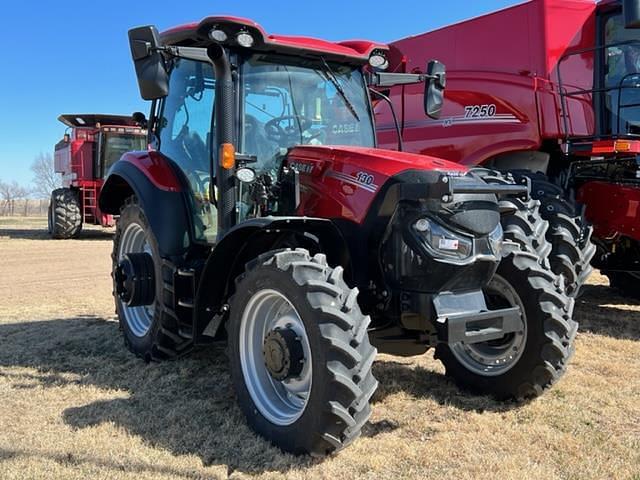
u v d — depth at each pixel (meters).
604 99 5.71
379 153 3.48
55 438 3.08
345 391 2.67
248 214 3.70
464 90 6.34
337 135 4.04
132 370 4.21
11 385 3.91
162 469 2.75
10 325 5.59
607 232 5.67
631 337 5.08
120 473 2.71
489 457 2.89
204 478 2.68
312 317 2.76
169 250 4.10
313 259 3.03
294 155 3.72
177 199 4.23
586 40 5.83
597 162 5.57
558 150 5.95
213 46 3.49
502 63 6.05
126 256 4.47
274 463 2.81
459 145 6.41
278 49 3.75
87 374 4.12
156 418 3.35
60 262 10.64
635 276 6.55
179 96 4.42
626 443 3.04
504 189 3.22
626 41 5.40
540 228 4.11
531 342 3.48
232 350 3.27
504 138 6.01
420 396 3.72
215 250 3.33
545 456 2.91
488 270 3.17
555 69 5.69
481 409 3.54
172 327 4.11
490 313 3.13
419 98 6.79
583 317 5.84
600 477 2.70
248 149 3.71
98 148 14.95
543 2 5.64
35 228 20.95
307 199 3.58
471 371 3.78
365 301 3.35
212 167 3.90
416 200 3.08
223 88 3.56
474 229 3.06
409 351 3.44
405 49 7.05
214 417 3.35
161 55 3.44
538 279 3.50
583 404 3.56
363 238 3.31
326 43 3.91
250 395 3.17
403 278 3.14
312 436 2.75
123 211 4.87
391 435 3.15
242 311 3.21
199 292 3.51
